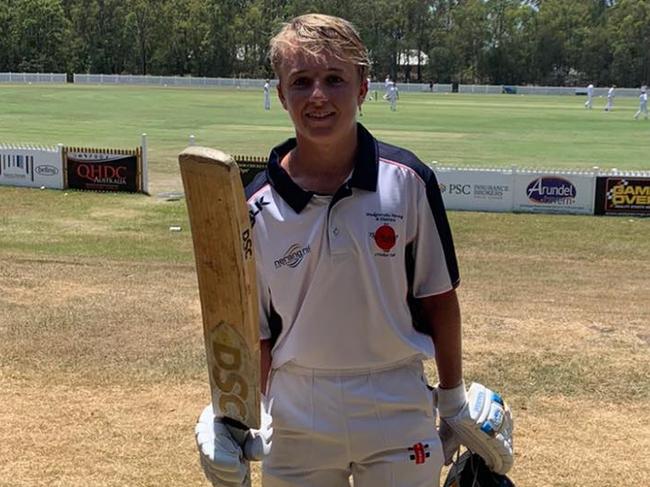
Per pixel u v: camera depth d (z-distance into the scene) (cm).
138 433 589
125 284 1059
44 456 551
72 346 786
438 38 11969
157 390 675
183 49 11306
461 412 295
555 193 1752
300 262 270
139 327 855
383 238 266
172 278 1101
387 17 12031
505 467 303
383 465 279
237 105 5609
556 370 732
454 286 285
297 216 269
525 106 6431
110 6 11181
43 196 1891
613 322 906
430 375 703
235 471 261
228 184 239
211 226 247
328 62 260
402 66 12456
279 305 277
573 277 1166
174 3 11238
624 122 4656
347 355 275
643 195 1706
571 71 11706
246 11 11475
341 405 275
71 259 1223
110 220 1608
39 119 4088
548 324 892
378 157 272
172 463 544
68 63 10725
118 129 3612
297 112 264
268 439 276
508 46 11688
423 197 274
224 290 254
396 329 275
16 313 903
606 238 1480
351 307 271
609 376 717
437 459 286
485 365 743
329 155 269
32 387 677
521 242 1439
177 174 2273
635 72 11325
